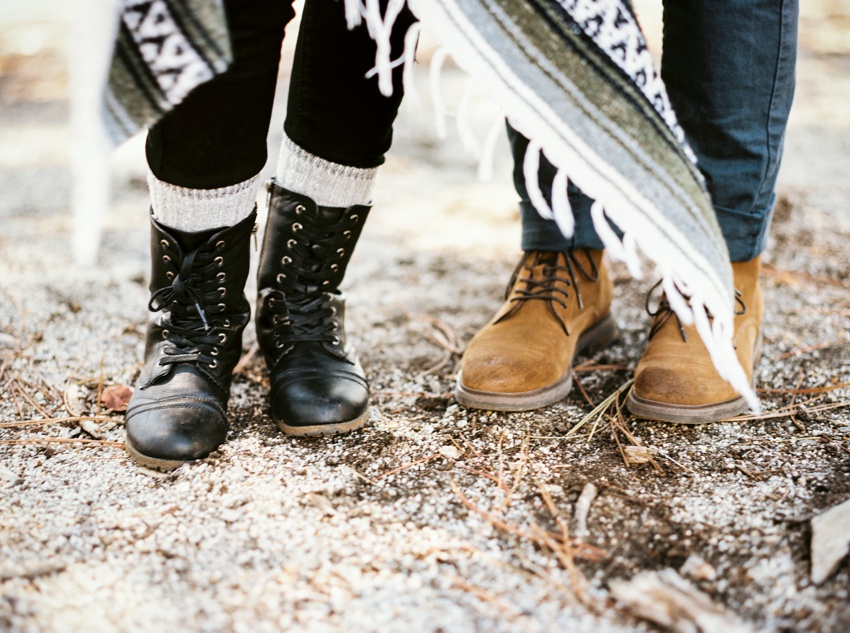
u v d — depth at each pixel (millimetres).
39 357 1525
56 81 4324
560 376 1347
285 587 899
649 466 1144
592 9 929
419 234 2299
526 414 1320
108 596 877
